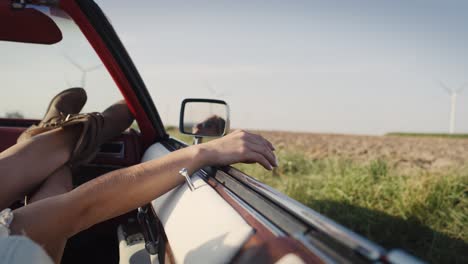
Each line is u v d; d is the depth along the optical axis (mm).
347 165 6543
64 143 1494
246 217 759
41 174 1370
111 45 1935
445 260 3631
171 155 1049
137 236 1482
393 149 15719
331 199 5164
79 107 2031
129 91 2053
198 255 764
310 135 29422
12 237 602
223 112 1548
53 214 825
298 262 530
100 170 2127
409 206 4457
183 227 921
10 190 1259
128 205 911
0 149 1972
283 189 5895
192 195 1012
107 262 1915
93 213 872
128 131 2252
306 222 591
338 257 484
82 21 1850
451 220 4273
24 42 2045
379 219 4414
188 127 1637
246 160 1133
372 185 5293
